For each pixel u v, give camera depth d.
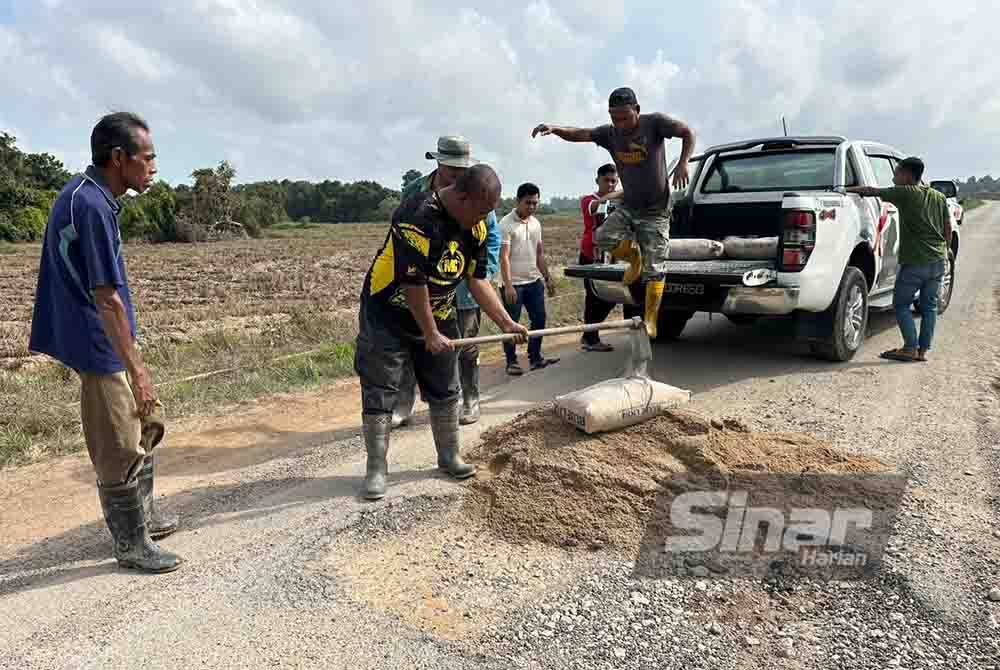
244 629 2.78
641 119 5.15
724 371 6.60
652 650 2.59
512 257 6.72
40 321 3.15
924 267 6.43
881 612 2.76
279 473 4.52
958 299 10.51
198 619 2.85
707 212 7.50
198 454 4.95
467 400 5.39
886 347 7.36
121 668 2.56
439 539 3.48
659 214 5.46
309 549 3.40
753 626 2.72
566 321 10.15
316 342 8.97
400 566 3.23
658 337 8.11
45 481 4.50
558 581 3.07
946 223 6.52
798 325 6.57
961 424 4.78
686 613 2.81
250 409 6.09
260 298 15.85
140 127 3.07
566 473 3.79
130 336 3.09
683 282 6.12
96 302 2.98
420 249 3.61
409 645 2.65
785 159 7.21
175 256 32.50
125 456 3.17
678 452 4.04
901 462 4.14
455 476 4.21
